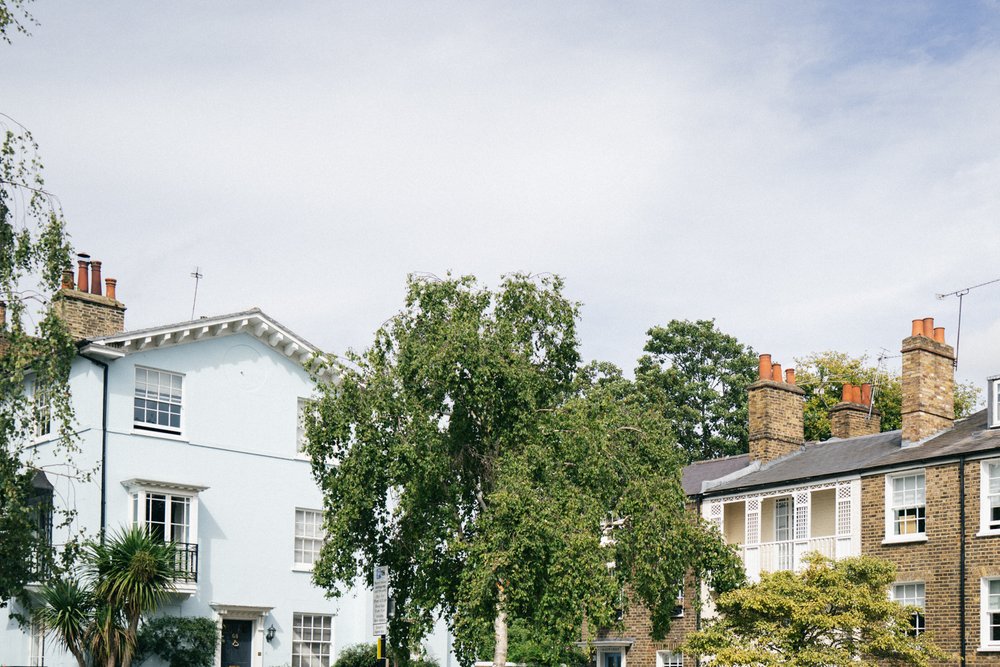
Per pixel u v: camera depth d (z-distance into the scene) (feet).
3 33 70.44
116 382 107.14
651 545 75.61
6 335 73.05
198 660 102.47
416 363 75.41
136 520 104.53
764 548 117.39
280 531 115.96
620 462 76.95
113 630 90.94
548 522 70.95
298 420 120.06
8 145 71.15
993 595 98.22
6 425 72.43
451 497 79.30
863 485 110.01
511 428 77.71
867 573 92.58
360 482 77.46
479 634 75.41
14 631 109.70
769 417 129.18
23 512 72.18
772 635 89.04
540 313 79.30
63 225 73.00
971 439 105.70
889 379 190.39
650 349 210.18
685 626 123.34
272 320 117.70
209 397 113.39
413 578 80.94
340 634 117.80
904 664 94.73
